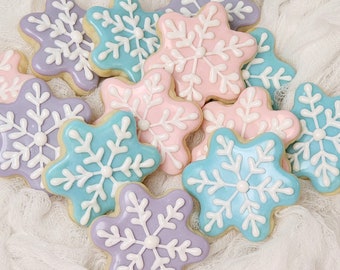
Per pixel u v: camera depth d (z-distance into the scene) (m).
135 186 0.40
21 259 0.40
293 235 0.41
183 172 0.42
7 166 0.40
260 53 0.46
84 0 0.47
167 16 0.44
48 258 0.39
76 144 0.40
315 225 0.41
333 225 0.42
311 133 0.43
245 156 0.41
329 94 0.45
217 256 0.42
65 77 0.44
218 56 0.44
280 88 0.45
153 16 0.45
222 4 0.47
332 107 0.43
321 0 0.47
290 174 0.41
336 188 0.42
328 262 0.41
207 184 0.41
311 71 0.45
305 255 0.40
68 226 0.41
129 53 0.44
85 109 0.42
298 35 0.46
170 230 0.40
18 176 0.41
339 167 0.42
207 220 0.41
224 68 0.44
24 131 0.41
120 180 0.40
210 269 0.41
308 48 0.46
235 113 0.43
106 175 0.40
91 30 0.44
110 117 0.41
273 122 0.42
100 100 0.44
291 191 0.40
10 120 0.41
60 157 0.40
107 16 0.44
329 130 0.43
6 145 0.40
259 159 0.41
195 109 0.42
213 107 0.43
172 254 0.39
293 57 0.47
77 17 0.45
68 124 0.40
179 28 0.44
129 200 0.39
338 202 0.43
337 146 0.42
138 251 0.39
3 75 0.43
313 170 0.42
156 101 0.42
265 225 0.41
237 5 0.47
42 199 0.40
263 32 0.46
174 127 0.42
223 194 0.41
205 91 0.44
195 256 0.40
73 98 0.42
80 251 0.40
